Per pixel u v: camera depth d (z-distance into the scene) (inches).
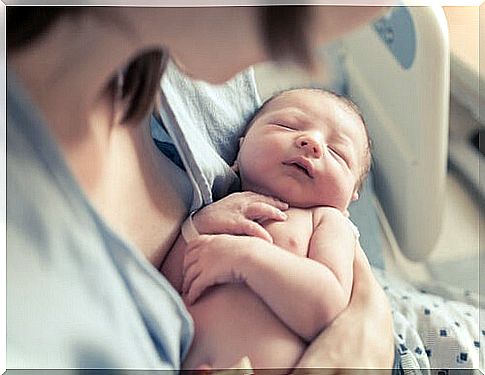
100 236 23.1
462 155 36.3
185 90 28.9
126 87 23.9
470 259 33.8
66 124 22.6
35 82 21.9
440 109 31.7
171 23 21.8
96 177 23.7
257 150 29.3
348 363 24.5
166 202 27.1
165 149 29.0
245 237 26.6
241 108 31.3
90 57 22.1
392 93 32.7
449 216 34.5
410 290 32.5
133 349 22.7
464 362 29.1
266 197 28.7
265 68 27.3
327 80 30.7
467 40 32.5
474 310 31.7
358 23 23.1
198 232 27.0
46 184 22.2
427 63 30.7
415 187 33.1
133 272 23.7
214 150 30.0
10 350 21.5
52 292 22.1
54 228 22.1
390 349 25.7
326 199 29.0
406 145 32.7
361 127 30.6
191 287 25.6
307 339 25.1
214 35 22.2
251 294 25.4
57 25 21.4
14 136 21.8
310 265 26.0
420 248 34.3
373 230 32.2
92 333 22.2
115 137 24.9
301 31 22.4
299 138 29.1
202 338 24.7
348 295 26.3
